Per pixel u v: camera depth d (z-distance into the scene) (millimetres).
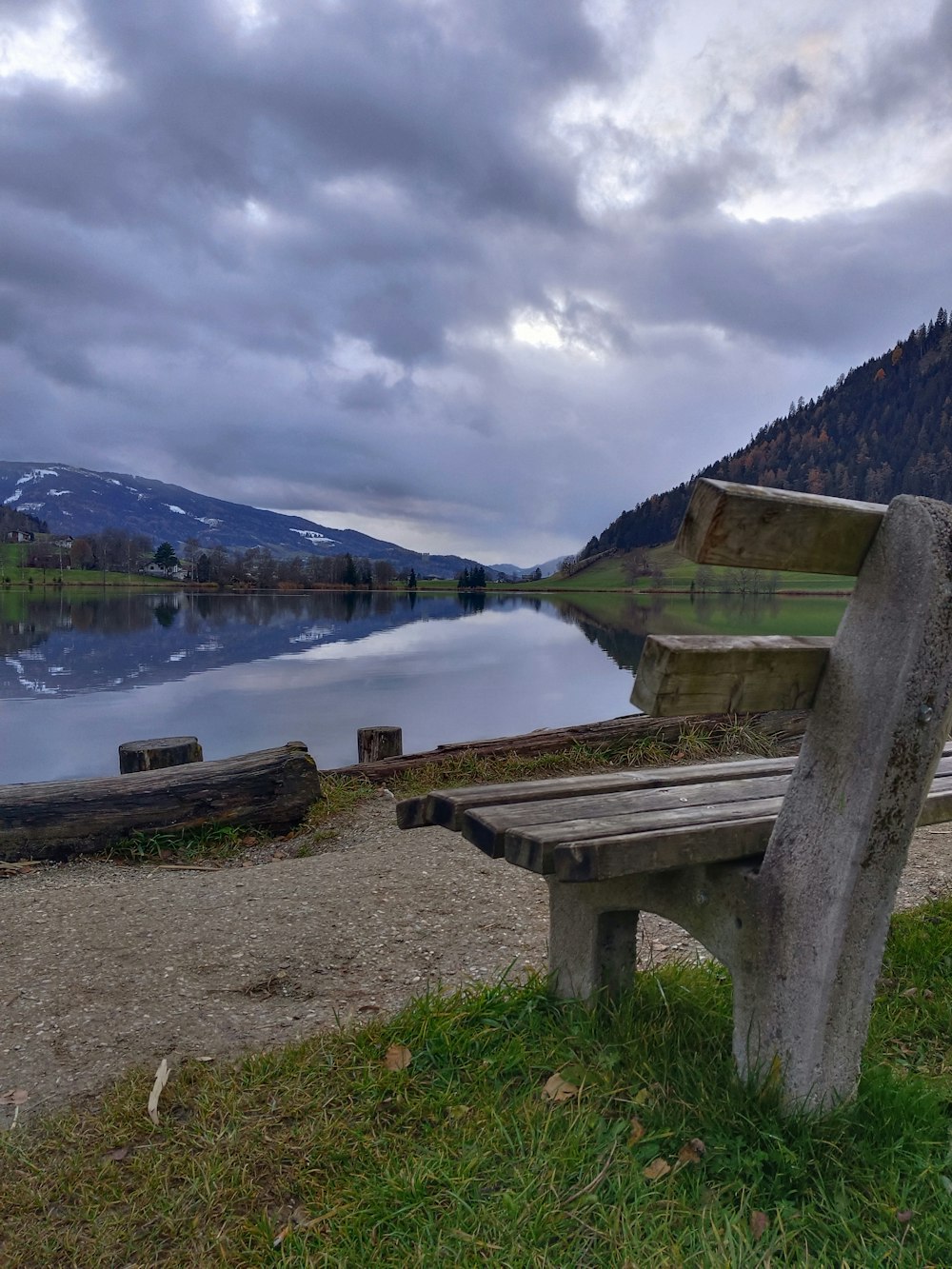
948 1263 1606
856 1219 1705
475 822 2230
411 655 24562
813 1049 1899
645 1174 1837
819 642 1858
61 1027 2629
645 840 1971
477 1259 1624
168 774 5379
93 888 4141
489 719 13016
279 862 4590
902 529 1734
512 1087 2189
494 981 2949
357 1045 2363
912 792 1801
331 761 9969
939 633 1709
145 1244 1721
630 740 7445
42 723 12914
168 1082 2270
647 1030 2338
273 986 2965
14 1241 1731
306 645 28344
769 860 1999
